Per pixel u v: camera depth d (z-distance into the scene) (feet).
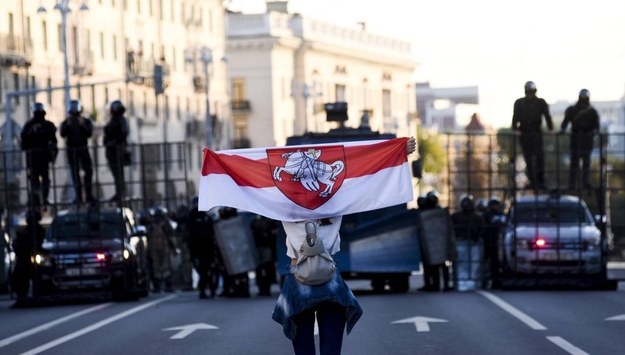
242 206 50.08
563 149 231.09
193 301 114.83
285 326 47.80
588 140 120.47
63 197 122.93
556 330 78.18
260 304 106.93
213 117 423.23
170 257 138.21
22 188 120.98
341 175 50.42
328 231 49.93
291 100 495.00
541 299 104.22
